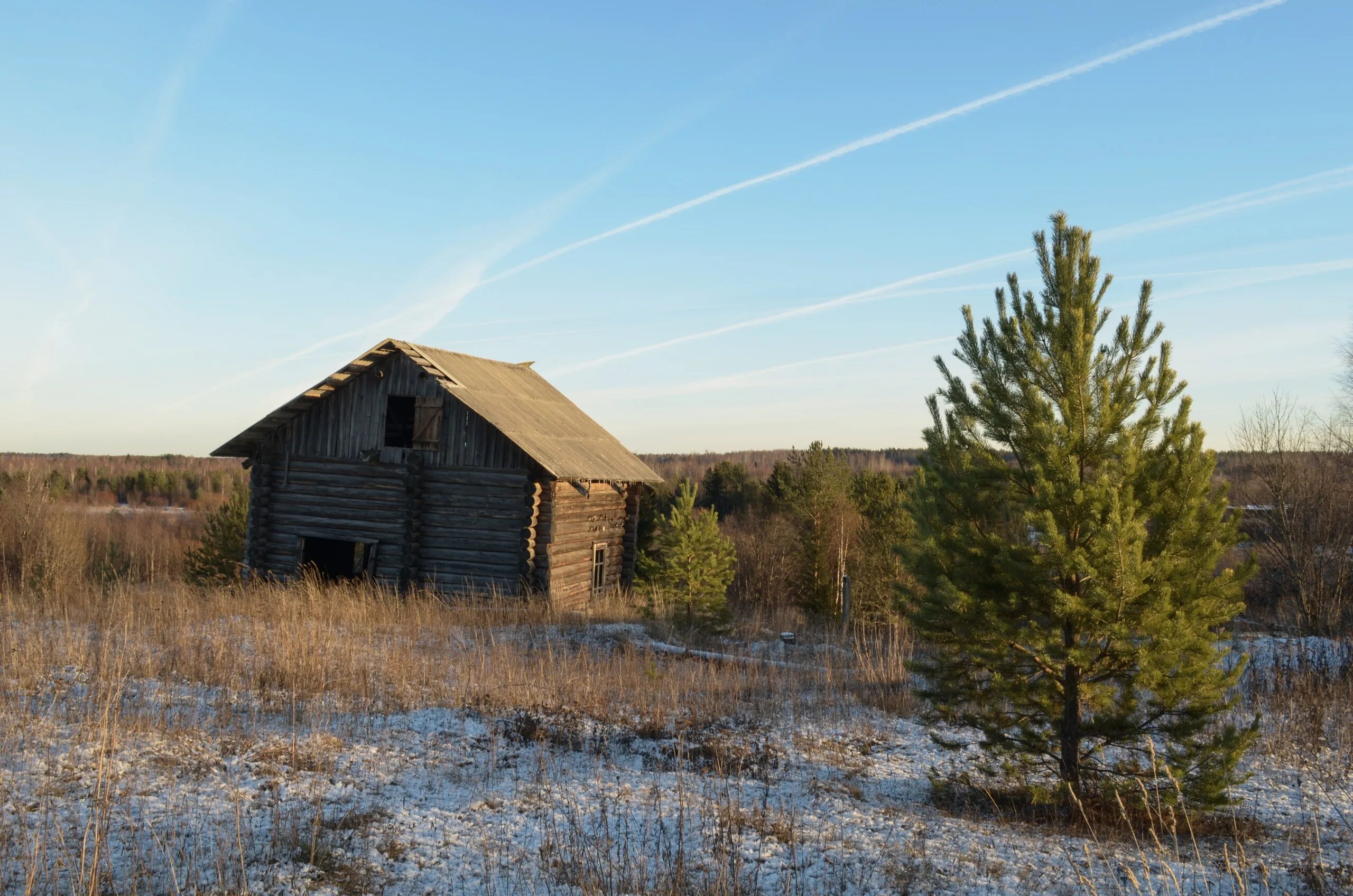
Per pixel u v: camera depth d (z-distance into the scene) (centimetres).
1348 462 2570
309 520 2081
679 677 1334
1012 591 764
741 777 843
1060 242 783
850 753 984
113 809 650
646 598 2100
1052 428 745
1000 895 589
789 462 3969
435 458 2023
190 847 602
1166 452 746
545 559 1973
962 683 818
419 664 1230
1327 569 2370
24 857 554
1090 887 571
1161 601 691
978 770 900
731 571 2022
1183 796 720
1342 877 638
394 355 2058
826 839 684
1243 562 776
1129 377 757
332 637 1353
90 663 1074
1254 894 606
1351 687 1196
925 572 819
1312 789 869
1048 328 776
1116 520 686
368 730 917
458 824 683
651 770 866
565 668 1274
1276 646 1503
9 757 736
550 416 2370
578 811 723
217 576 2575
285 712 950
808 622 2447
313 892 552
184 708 928
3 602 1527
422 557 2009
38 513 3397
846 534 2769
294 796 712
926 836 704
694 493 2047
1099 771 780
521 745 916
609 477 2203
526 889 574
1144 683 713
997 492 805
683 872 589
